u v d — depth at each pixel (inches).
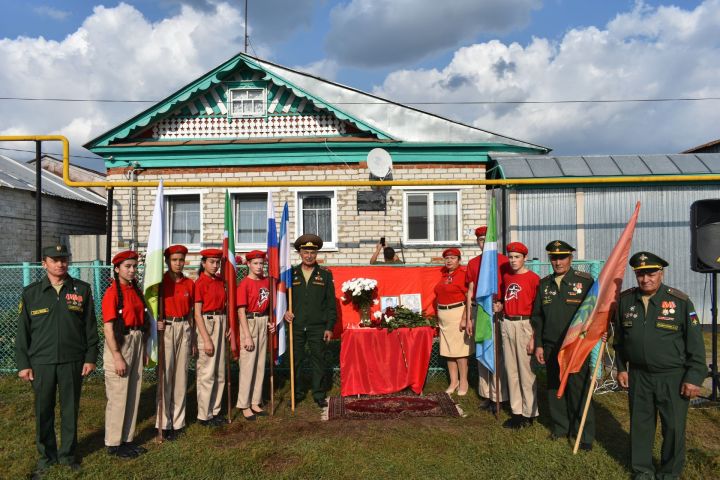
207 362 225.3
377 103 505.0
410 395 265.9
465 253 443.2
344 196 441.1
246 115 455.5
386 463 187.0
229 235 238.7
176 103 446.0
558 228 451.5
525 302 219.9
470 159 450.9
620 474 176.9
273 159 443.5
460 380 267.7
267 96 455.2
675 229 450.0
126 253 194.7
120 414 193.2
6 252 526.0
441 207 450.9
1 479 175.2
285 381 287.1
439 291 269.3
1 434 214.2
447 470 181.3
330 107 441.1
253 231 448.8
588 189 450.6
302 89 443.5
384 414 237.0
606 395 261.3
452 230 448.8
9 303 348.8
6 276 352.2
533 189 451.8
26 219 553.6
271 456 194.7
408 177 448.8
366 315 284.4
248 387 235.1
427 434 212.5
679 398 168.6
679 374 168.4
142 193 446.6
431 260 442.0
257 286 240.8
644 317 172.9
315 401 253.8
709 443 203.5
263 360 240.8
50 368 181.8
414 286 298.0
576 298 201.8
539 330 209.2
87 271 403.5
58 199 600.4
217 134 457.4
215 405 231.8
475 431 216.4
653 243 450.9
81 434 215.9
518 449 195.6
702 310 446.6
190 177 445.4
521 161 458.3
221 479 176.4
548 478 174.1
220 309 231.8
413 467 183.9
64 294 184.4
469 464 185.0
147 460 190.4
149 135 457.7
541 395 264.5
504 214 411.8
